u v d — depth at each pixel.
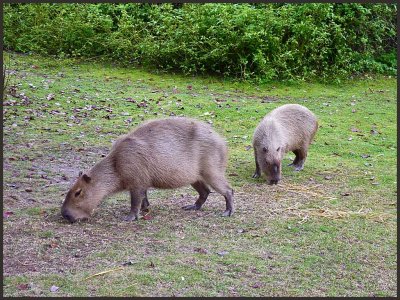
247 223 7.92
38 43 15.15
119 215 7.96
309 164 9.62
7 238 7.43
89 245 7.40
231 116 11.22
